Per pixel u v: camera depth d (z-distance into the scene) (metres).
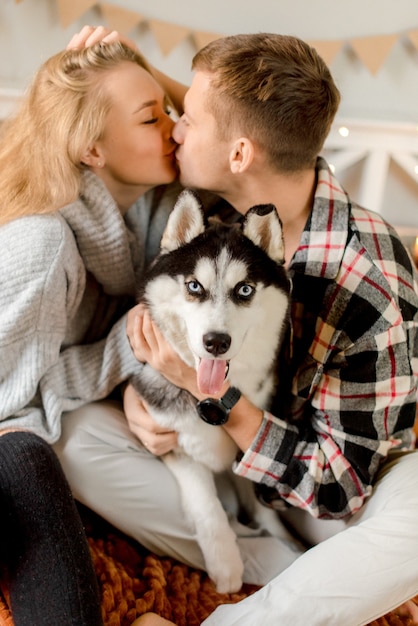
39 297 1.13
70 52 1.26
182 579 1.23
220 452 1.21
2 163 1.28
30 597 0.97
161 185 1.49
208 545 1.19
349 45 1.80
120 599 1.12
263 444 1.16
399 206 2.01
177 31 1.72
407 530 1.05
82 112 1.20
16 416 1.18
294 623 1.00
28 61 1.76
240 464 1.18
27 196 1.20
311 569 1.04
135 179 1.31
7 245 1.14
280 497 1.29
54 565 0.98
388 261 1.20
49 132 1.22
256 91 1.12
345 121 1.78
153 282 1.10
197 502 1.20
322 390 1.20
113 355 1.26
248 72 1.12
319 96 1.17
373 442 1.19
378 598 1.02
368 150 1.83
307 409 1.27
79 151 1.22
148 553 1.31
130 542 1.33
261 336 1.11
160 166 1.29
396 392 1.18
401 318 1.15
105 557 1.21
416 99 1.87
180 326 1.09
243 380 1.16
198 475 1.23
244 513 1.41
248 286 1.05
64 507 1.03
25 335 1.14
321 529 1.28
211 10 1.74
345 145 1.82
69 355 1.27
